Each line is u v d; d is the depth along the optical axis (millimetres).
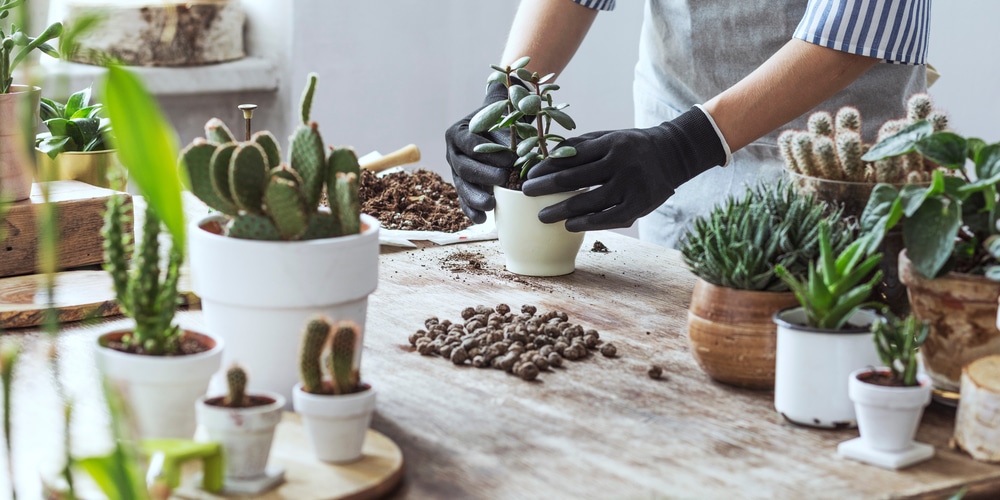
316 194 1564
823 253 1520
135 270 1454
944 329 1570
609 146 2045
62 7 3768
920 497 1400
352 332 1401
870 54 2084
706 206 2684
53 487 1372
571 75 4562
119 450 1262
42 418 1543
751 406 1597
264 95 4211
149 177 1104
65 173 2213
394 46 4387
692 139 2090
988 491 1434
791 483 1419
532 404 1597
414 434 1520
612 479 1425
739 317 1606
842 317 1525
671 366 1715
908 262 1587
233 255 1526
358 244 1545
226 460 1372
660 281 2090
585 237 2369
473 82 4637
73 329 1820
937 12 3625
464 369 1699
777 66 2113
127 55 3809
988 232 1569
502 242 2115
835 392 1521
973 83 3580
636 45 4637
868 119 2514
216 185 1522
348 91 4332
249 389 1570
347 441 1419
